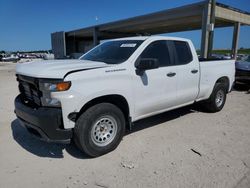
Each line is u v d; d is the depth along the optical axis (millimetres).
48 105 3344
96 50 4992
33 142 4270
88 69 3506
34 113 3346
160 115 5992
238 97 8688
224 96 6473
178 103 5059
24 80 3732
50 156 3762
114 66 3801
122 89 3850
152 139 4434
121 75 3824
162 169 3365
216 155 3793
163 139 4434
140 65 3908
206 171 3312
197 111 6438
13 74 19203
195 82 5352
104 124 3736
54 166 3457
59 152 3902
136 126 5145
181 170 3336
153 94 4398
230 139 4465
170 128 5039
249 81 10078
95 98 3607
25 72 3615
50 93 3277
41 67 3555
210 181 3072
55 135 3303
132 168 3395
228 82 6590
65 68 3461
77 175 3229
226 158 3697
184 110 6520
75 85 3297
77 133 3488
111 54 4391
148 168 3395
